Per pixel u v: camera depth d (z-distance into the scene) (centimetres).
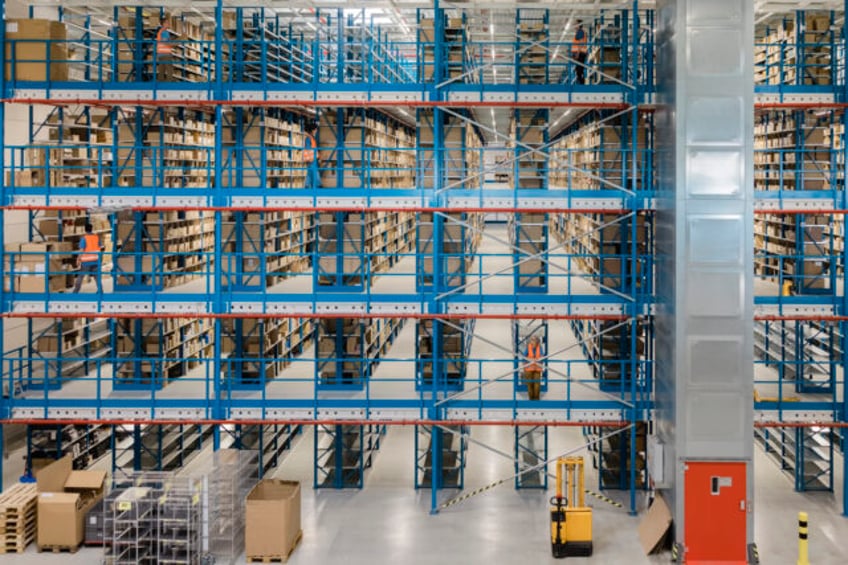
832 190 1496
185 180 1961
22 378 1534
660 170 1403
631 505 1488
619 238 1681
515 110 1752
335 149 1606
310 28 2209
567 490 1373
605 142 1725
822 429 1925
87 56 1798
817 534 1392
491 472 1703
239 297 1498
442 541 1366
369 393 1557
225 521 1312
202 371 1792
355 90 1520
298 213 2302
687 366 1293
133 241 1664
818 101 1509
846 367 1473
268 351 1795
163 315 1482
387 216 2503
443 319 1566
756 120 2353
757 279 2150
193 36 1828
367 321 1827
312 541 1367
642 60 1786
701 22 1291
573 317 1484
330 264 1694
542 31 1727
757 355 2120
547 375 1681
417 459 1608
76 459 1698
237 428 1677
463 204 1510
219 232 1494
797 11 1669
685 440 1295
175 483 1299
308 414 1497
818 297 1498
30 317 1498
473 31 2317
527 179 1953
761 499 1559
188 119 1964
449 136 1753
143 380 1578
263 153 1570
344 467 1631
